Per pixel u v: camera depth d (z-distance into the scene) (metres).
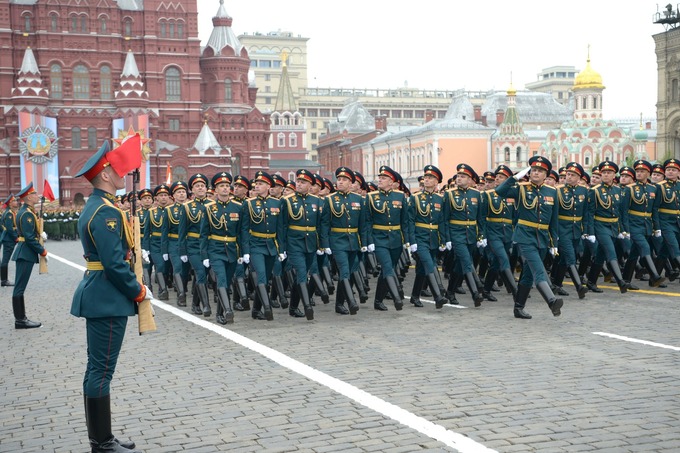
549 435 6.18
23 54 77.62
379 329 11.48
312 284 13.51
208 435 6.50
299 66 189.12
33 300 16.91
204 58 87.12
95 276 5.97
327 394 7.66
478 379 8.07
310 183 12.83
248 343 10.66
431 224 13.47
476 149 89.44
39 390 8.33
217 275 12.66
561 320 11.70
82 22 79.25
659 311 12.28
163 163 80.69
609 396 7.29
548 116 119.00
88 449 6.26
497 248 13.84
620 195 14.76
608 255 14.61
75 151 78.00
